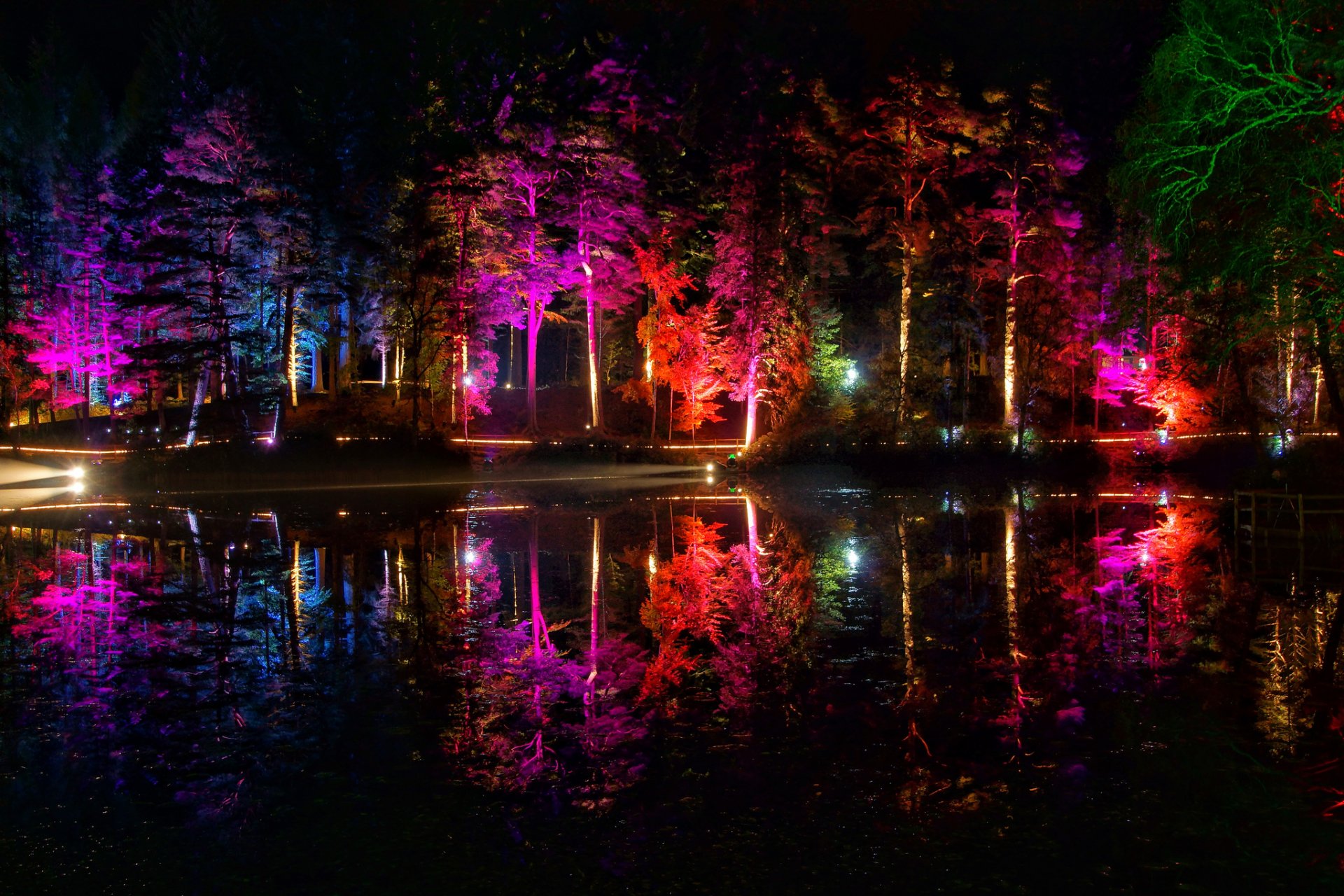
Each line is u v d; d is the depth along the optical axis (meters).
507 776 9.97
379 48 68.75
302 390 71.94
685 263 63.59
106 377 65.50
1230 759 10.27
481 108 59.22
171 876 7.91
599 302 60.12
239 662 14.73
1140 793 9.39
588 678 13.62
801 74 63.19
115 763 10.48
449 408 63.75
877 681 13.35
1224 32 23.08
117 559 25.14
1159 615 17.47
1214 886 7.57
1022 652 14.88
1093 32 60.41
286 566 23.80
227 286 52.62
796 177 55.50
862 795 9.41
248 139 49.41
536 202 59.47
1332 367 27.05
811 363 58.62
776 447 54.59
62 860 8.20
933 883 7.68
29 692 13.20
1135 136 25.17
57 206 61.03
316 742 11.08
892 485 46.94
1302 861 7.97
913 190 55.91
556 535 29.28
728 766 10.20
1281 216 22.08
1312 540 25.41
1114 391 59.84
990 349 65.62
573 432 62.75
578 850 8.28
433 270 53.06
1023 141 53.19
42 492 44.88
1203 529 29.02
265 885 7.76
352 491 45.91
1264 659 14.39
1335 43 21.38
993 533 28.81
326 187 54.56
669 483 49.19
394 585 21.05
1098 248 55.81
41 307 61.09
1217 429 53.12
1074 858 8.09
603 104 57.41
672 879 7.77
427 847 8.38
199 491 45.38
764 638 15.93
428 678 13.71
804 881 7.73
